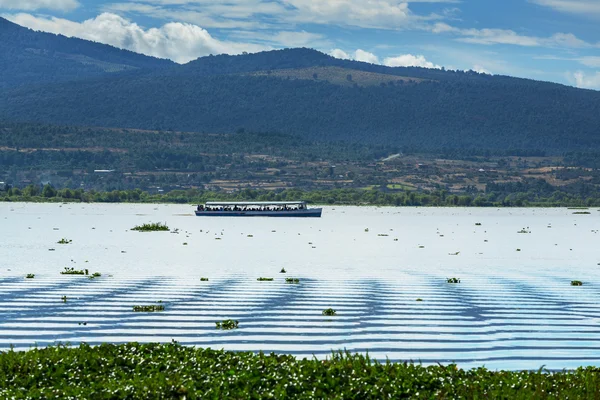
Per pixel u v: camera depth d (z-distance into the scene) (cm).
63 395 3338
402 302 7625
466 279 9756
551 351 5462
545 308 7338
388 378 3656
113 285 8706
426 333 6056
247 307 7200
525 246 16850
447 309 7219
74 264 11181
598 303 7700
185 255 13062
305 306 7300
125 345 4366
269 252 14000
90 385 3506
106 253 13300
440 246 16438
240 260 12231
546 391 3547
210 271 10381
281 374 3738
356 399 3425
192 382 3494
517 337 5931
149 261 11831
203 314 6788
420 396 3447
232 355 4181
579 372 4006
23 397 3300
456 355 5325
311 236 19662
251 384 3547
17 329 6072
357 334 6000
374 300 7738
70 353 4053
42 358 3903
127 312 6850
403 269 11006
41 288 8394
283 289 8500
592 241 19162
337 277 9800
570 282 9506
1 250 13712
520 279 9825
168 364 3891
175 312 6869
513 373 3950
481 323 6506
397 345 5628
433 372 3838
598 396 3431
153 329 6103
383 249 15238
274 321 6500
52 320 6450
